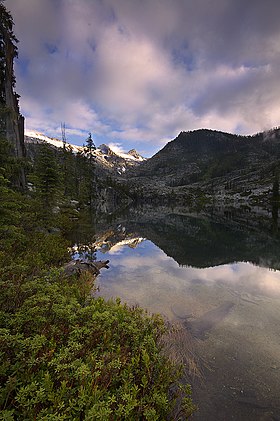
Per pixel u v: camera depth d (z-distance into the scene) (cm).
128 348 488
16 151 2381
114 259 1531
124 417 334
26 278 706
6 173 1255
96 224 3372
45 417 254
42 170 1894
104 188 11544
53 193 1877
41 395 285
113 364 375
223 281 1113
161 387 406
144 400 378
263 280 1136
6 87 2436
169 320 711
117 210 7075
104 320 504
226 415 404
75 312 523
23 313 466
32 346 352
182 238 2473
